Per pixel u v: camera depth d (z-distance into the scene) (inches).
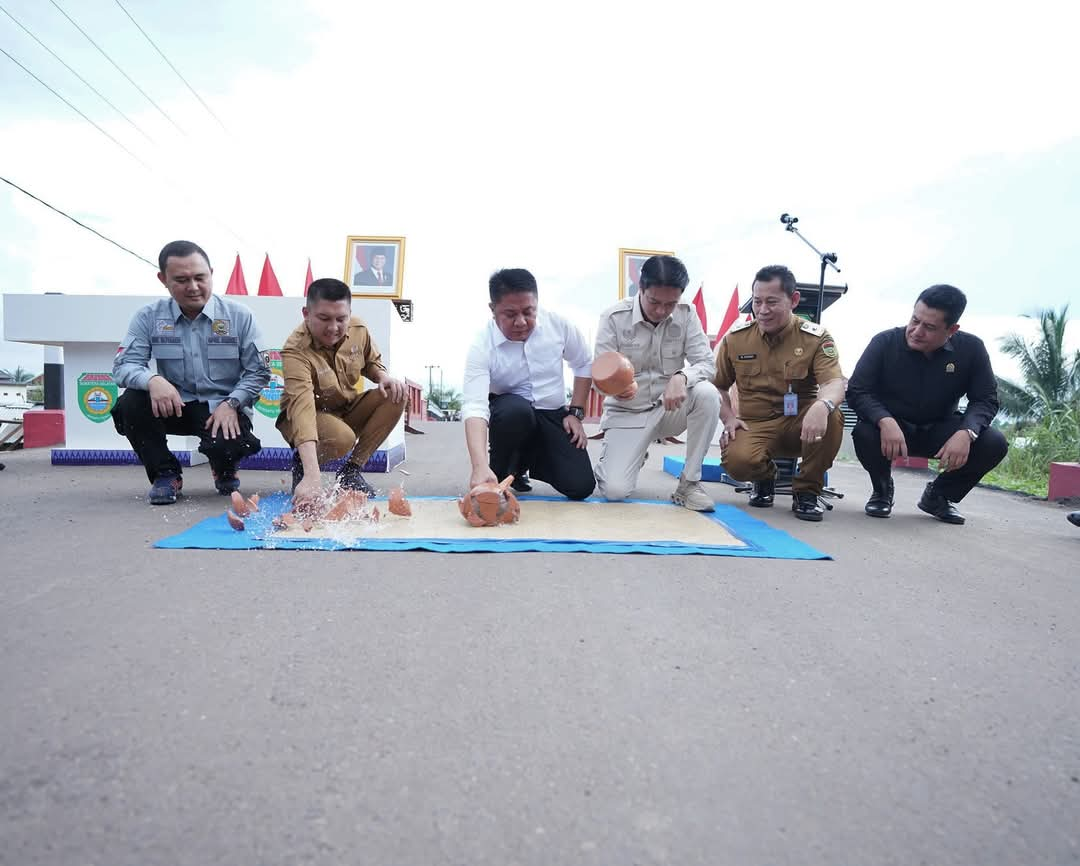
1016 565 100.6
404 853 34.3
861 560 99.6
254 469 189.8
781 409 140.9
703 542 103.2
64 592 72.9
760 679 56.5
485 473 113.9
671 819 37.9
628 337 136.3
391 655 58.6
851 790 41.3
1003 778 43.3
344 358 131.7
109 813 36.7
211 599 71.7
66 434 194.1
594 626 67.1
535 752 44.1
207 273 130.3
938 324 131.7
